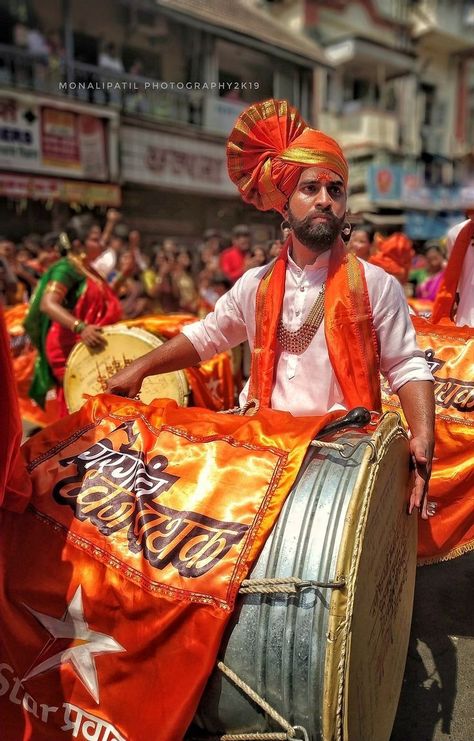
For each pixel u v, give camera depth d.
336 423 1.69
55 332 4.31
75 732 1.48
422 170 18.36
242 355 4.95
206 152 13.43
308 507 1.48
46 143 10.97
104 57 12.84
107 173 11.88
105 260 5.17
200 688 1.40
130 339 3.71
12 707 1.53
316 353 2.01
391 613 1.71
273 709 1.40
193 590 1.44
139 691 1.46
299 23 18.58
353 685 1.39
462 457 2.52
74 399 3.92
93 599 1.51
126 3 12.41
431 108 22.45
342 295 1.94
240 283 2.18
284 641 1.38
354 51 18.31
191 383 3.66
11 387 1.45
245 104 14.37
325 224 1.90
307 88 15.94
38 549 1.59
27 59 11.78
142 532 1.54
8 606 1.54
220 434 1.73
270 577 1.42
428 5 21.06
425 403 1.88
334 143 1.95
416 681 2.36
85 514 1.61
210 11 13.98
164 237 13.27
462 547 2.49
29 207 11.36
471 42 21.97
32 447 1.81
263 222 12.25
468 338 2.81
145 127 12.34
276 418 1.76
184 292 8.42
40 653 1.52
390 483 1.62
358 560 1.34
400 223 17.05
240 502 1.54
